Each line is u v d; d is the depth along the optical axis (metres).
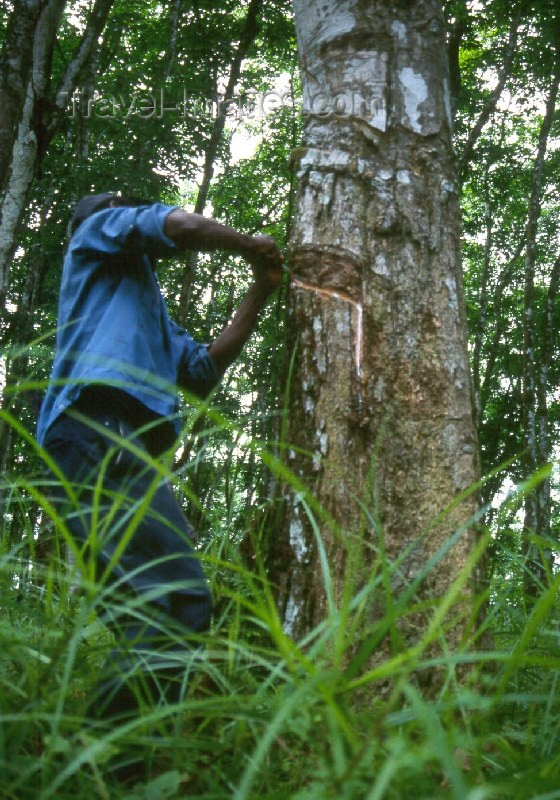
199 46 13.92
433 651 2.51
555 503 8.39
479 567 2.72
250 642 2.75
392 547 2.75
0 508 2.40
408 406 2.91
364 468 2.84
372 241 3.06
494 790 1.34
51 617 1.98
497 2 13.00
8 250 9.58
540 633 2.10
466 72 16.36
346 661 2.41
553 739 1.93
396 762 1.18
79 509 1.73
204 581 2.54
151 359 2.82
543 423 14.94
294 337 3.06
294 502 2.87
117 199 3.15
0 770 1.58
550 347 15.38
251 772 1.23
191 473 2.95
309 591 2.76
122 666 2.17
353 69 3.24
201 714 1.83
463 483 2.85
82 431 2.65
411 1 3.33
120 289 2.88
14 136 8.62
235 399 7.68
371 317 2.99
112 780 1.86
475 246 19.66
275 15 14.12
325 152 3.18
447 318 3.03
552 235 18.94
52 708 1.73
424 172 3.16
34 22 8.69
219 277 14.37
